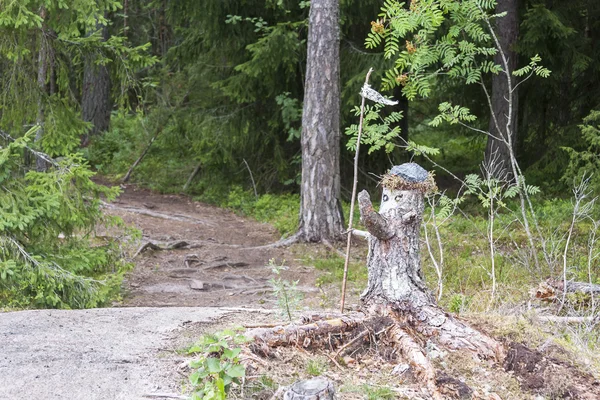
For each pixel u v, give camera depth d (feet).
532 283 26.71
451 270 29.73
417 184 16.06
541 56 49.78
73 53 32.86
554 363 15.12
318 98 40.27
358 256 37.81
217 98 57.11
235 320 19.02
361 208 15.55
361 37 50.39
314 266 36.11
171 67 63.98
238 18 48.16
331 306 26.78
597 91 55.36
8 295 26.11
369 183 55.16
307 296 29.48
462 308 21.03
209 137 55.31
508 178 49.47
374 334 15.71
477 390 14.05
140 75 72.33
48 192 26.61
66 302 26.81
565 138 54.08
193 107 58.59
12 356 15.64
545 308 21.90
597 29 54.54
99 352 15.94
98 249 29.89
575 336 17.93
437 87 58.65
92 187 27.99
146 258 37.86
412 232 16.17
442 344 15.57
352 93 46.91
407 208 16.07
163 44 82.84
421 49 23.81
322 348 15.65
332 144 40.55
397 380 14.42
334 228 40.50
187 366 14.74
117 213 48.03
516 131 50.06
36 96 30.96
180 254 38.96
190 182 60.75
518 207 45.47
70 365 15.03
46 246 27.73
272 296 30.96
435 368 14.74
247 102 55.47
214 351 13.66
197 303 29.81
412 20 22.43
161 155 65.62
